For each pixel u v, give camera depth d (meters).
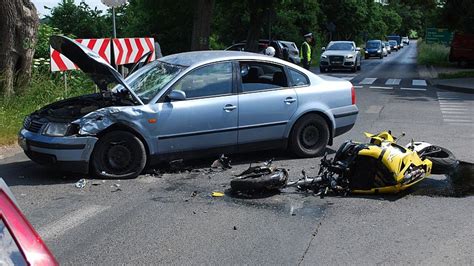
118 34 33.31
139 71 7.84
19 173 7.22
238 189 6.19
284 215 5.57
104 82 7.42
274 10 32.00
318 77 8.23
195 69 7.23
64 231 5.08
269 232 5.07
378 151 6.15
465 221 5.38
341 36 67.25
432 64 37.69
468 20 33.28
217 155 7.45
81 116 6.72
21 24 11.15
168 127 6.98
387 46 70.06
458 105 15.15
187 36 32.47
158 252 4.59
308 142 8.08
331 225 5.26
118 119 6.72
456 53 33.00
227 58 7.48
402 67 36.16
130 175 6.89
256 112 7.53
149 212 5.64
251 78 7.62
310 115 8.00
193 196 6.21
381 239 4.89
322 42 57.72
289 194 6.30
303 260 4.42
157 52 14.80
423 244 4.76
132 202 5.97
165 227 5.20
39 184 6.66
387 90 19.67
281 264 4.34
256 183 6.11
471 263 4.35
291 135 7.91
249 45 32.31
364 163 6.26
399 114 13.23
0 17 10.85
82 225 5.24
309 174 7.15
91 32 31.88
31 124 6.96
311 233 5.04
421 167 6.43
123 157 6.86
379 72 30.67
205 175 7.12
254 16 32.38
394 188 6.15
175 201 6.02
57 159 6.57
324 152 8.42
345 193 6.26
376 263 4.35
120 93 7.36
